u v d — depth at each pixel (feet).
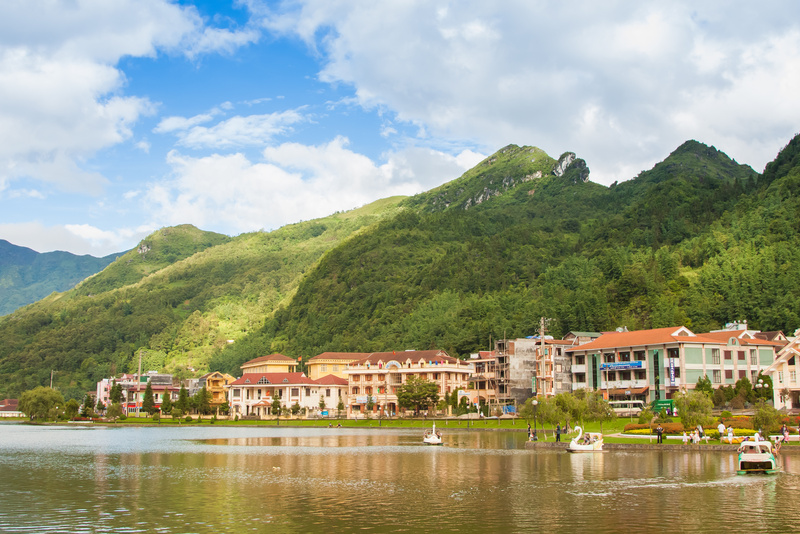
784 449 284.61
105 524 155.84
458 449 343.46
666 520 154.81
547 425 497.46
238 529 150.51
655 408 501.56
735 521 153.17
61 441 444.14
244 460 294.25
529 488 201.87
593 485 205.16
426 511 168.25
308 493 196.95
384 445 380.37
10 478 234.38
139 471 254.06
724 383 558.56
